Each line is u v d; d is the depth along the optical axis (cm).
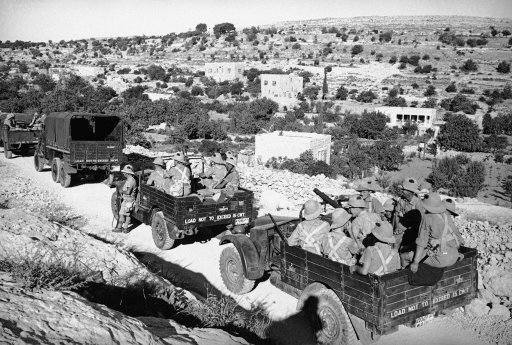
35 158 1936
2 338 340
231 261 792
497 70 14612
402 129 8388
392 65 16112
